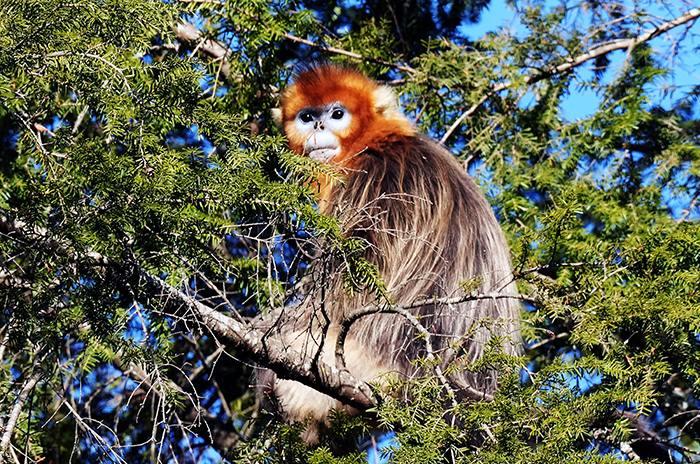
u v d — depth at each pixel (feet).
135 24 22.30
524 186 34.78
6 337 21.09
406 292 30.60
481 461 19.66
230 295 29.01
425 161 33.88
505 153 36.24
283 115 35.76
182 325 25.05
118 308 21.86
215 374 35.12
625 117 35.58
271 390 30.32
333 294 29.73
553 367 21.58
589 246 25.23
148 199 20.51
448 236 32.19
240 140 23.07
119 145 26.63
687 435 29.71
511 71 36.76
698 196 35.09
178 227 20.90
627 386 22.99
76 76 21.34
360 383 24.13
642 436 29.89
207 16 33.58
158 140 22.35
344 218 30.53
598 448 21.58
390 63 37.78
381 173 33.40
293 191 21.66
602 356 26.45
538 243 27.84
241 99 34.37
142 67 23.09
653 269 24.23
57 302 21.04
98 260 20.99
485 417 20.27
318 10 38.70
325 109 35.12
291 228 22.22
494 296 23.09
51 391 25.99
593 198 33.96
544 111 37.01
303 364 24.25
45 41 20.90
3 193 25.12
